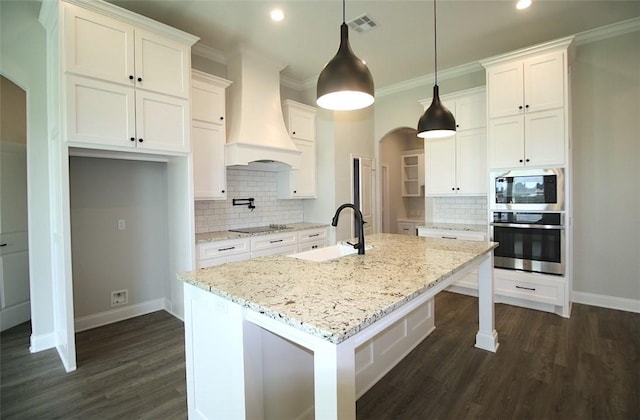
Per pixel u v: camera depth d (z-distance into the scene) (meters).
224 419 1.48
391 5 2.87
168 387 2.12
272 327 1.21
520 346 2.61
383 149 6.59
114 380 2.20
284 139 3.95
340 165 4.63
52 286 2.70
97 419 1.82
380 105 5.16
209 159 3.32
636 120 3.23
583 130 3.49
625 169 3.30
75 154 2.65
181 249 3.16
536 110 3.25
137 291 3.39
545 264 3.26
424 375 2.24
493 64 3.47
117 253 3.25
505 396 1.99
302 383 1.70
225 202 3.94
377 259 1.97
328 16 3.02
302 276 1.60
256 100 3.76
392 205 6.83
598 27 3.28
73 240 2.98
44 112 2.65
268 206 4.45
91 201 3.09
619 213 3.34
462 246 2.42
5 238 3.11
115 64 2.46
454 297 3.89
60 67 2.21
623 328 2.89
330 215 4.59
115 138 2.46
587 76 3.45
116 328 3.05
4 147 3.11
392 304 1.19
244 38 3.43
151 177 3.48
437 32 3.33
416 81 4.67
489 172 3.55
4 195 3.11
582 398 1.94
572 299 3.61
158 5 2.81
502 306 3.51
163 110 2.73
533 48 3.21
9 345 2.74
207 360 1.58
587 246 3.52
